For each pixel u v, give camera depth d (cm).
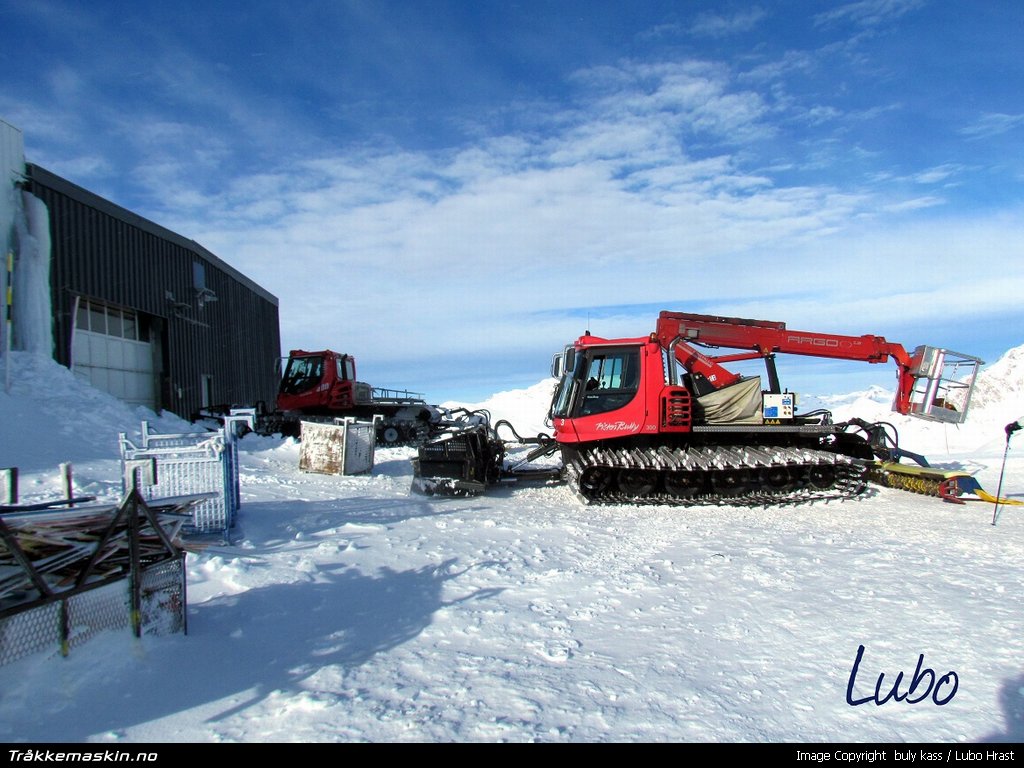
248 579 524
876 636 443
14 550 313
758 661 403
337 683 361
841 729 322
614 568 614
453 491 1083
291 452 1659
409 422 2289
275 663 388
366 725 314
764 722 327
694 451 1095
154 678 353
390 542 680
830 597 529
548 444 1249
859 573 603
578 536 765
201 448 665
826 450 1192
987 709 342
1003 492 1177
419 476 1096
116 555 382
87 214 1748
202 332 2431
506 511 952
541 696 350
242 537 670
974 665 396
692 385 1189
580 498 1041
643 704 344
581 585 557
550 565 621
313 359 2162
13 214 1496
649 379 1077
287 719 319
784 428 1126
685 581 575
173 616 411
